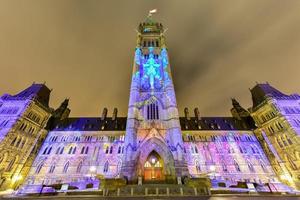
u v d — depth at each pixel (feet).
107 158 154.20
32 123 154.92
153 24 224.74
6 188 126.82
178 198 76.28
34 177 142.20
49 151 158.51
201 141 168.35
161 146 120.98
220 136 172.65
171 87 152.15
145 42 204.23
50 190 95.66
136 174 107.86
